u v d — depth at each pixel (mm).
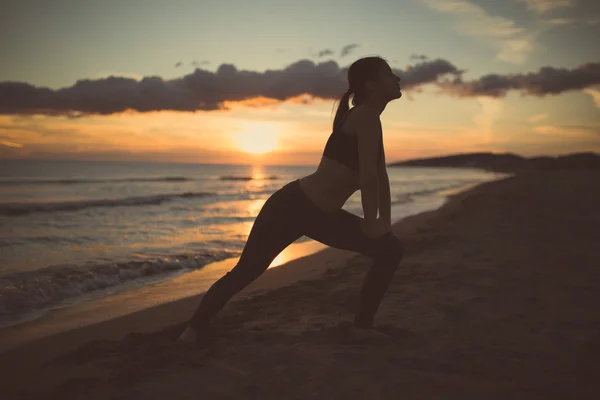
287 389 2137
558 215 10352
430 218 11039
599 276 4523
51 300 4344
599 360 2482
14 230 9258
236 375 2289
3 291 4398
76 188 25531
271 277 5266
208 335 2885
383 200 2777
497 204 13672
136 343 2816
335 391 2109
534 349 2656
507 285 4211
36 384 2287
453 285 4246
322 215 2615
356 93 2670
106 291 4758
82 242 7812
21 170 54406
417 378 2242
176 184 33531
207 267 6133
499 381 2211
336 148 2580
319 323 3203
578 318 3242
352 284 4402
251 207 16109
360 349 2654
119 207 15344
